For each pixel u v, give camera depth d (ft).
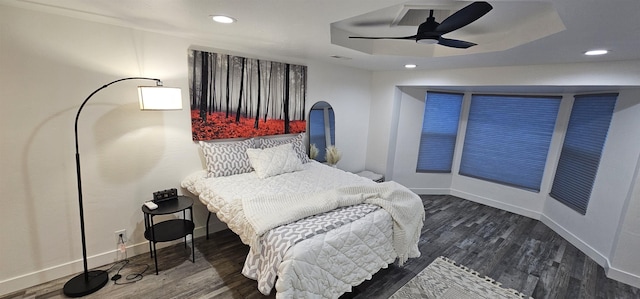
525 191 13.43
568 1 4.29
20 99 6.44
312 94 12.57
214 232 10.37
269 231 5.92
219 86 9.57
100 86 7.41
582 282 8.38
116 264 8.21
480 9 5.12
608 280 8.52
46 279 7.31
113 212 8.10
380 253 7.06
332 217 6.62
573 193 11.09
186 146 9.23
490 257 9.58
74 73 7.00
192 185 9.06
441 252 9.79
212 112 9.54
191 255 8.85
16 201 6.72
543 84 10.10
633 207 8.21
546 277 8.55
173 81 8.60
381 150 15.44
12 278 6.89
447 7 6.55
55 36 6.63
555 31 6.05
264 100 10.85
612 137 9.52
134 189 8.38
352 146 15.19
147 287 7.34
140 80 8.00
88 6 5.88
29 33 6.33
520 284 8.18
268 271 5.60
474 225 12.16
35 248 7.09
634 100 8.87
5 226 6.67
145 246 8.82
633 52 7.26
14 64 6.27
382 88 14.97
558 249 10.28
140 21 6.84
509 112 13.89
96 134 7.53
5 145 6.42
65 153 7.16
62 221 7.36
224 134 9.96
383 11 6.99
